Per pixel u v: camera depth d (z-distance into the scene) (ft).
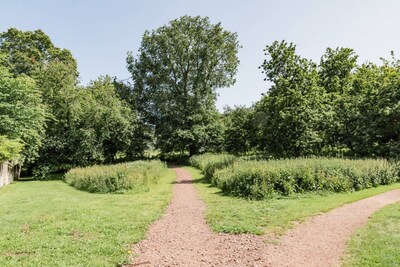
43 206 41.34
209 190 52.60
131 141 127.95
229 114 160.25
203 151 135.33
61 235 25.64
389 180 50.85
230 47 138.21
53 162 97.45
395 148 65.92
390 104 67.46
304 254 20.75
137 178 58.18
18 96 77.77
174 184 64.80
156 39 136.77
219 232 26.35
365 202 36.40
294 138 65.21
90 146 104.17
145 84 145.28
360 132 74.33
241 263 19.52
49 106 99.40
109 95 118.11
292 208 33.96
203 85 141.28
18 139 71.05
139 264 19.60
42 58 124.57
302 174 44.14
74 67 125.08
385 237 23.00
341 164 48.34
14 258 20.38
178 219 31.48
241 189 44.50
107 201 44.14
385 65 85.35
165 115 136.46
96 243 23.31
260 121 77.15
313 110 65.26
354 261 19.11
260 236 24.90
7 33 120.78
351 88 89.20
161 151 145.59
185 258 20.53
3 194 57.77
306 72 69.00
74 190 62.39
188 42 135.23
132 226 28.27
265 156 70.03
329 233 25.02
